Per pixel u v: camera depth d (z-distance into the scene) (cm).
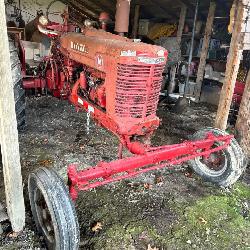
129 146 302
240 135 432
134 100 302
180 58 688
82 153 409
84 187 232
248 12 358
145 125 313
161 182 359
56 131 470
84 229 275
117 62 293
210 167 371
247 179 391
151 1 691
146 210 306
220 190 355
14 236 258
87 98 376
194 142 320
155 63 295
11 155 234
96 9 809
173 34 741
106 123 331
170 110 637
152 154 279
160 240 269
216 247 267
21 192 250
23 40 711
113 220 288
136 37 779
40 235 261
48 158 387
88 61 350
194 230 285
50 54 517
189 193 343
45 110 553
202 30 711
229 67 382
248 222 305
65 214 209
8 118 225
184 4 647
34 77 536
